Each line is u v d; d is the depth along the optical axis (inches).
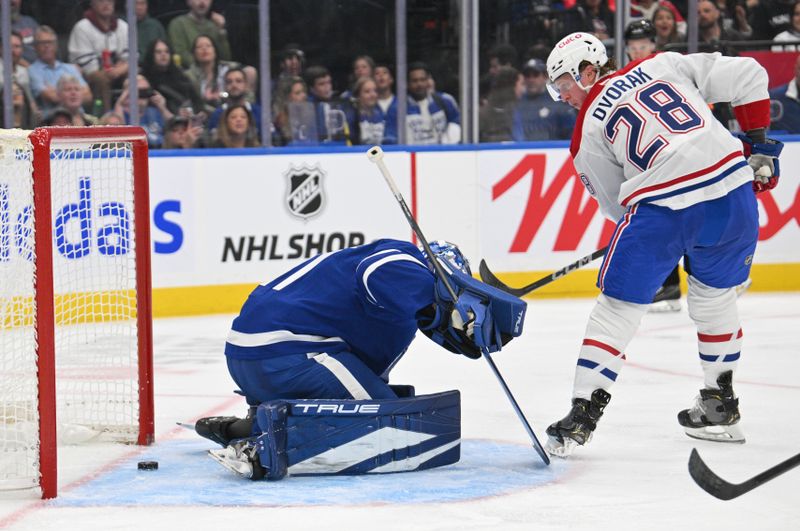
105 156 721.6
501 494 348.8
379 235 892.6
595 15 974.4
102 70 906.1
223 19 922.1
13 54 884.0
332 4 942.4
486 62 976.3
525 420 383.9
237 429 398.6
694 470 310.5
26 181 368.8
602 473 378.0
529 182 920.9
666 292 832.9
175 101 920.9
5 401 404.8
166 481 370.3
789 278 938.1
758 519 322.3
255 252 862.5
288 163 865.5
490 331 360.2
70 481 372.8
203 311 850.8
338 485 359.3
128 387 513.7
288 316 374.3
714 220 393.4
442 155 904.9
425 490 352.8
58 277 540.4
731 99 415.8
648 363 620.7
